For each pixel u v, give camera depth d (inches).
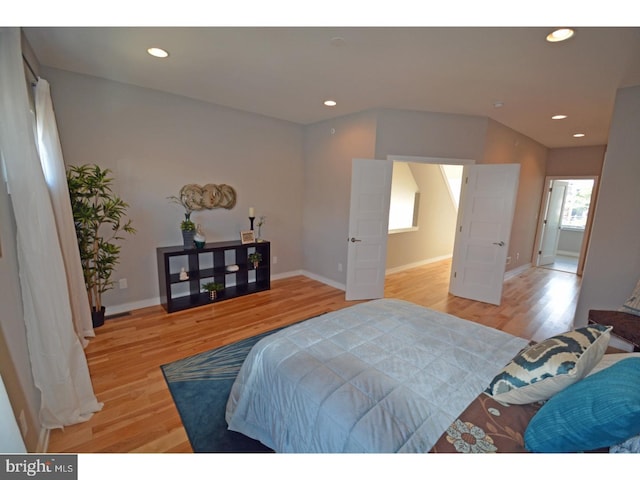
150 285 143.7
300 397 52.4
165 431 70.4
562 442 37.5
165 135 139.6
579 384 40.6
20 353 60.8
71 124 116.2
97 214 120.1
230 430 70.4
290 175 191.5
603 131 178.5
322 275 192.2
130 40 88.4
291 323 130.3
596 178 221.1
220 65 105.6
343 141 169.3
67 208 96.1
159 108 136.6
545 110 144.3
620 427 33.1
